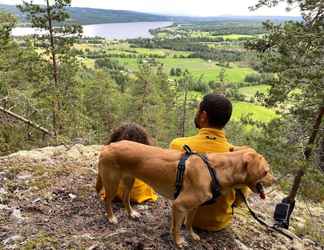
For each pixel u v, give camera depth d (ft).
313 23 12.98
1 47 26.71
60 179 6.86
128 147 4.95
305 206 12.55
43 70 27.94
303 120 12.44
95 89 51.96
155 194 6.47
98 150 9.28
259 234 6.14
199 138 5.23
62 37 28.37
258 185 4.66
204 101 5.23
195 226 5.53
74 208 5.83
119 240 5.02
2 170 7.09
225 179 4.60
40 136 26.03
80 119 28.45
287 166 12.07
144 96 49.98
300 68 12.10
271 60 12.92
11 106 25.36
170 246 5.02
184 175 4.57
